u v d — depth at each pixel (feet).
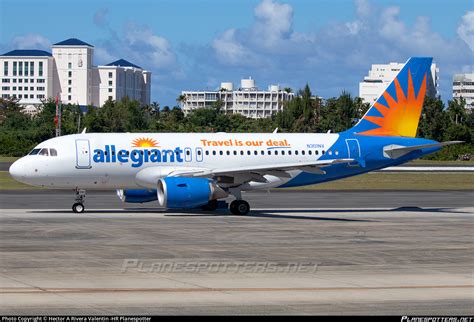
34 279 172.24
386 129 367.45
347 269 191.01
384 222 301.84
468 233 266.98
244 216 322.96
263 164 349.61
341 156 357.82
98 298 152.76
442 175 634.02
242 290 162.50
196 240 241.14
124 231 261.65
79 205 329.72
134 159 333.42
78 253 210.79
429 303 151.94
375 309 146.20
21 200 390.21
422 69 369.30
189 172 331.77
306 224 291.58
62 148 327.88
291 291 162.09
